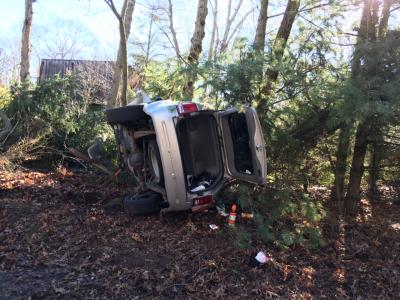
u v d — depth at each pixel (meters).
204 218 7.09
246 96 7.25
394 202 9.15
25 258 5.56
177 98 8.20
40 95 11.70
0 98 12.77
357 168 8.26
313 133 7.77
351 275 5.96
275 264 5.84
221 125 6.78
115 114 7.11
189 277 5.34
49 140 11.32
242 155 6.68
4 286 4.88
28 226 6.47
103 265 5.50
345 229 7.58
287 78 7.29
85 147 11.17
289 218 7.27
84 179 9.39
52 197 7.87
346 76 7.41
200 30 10.56
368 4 7.89
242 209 7.09
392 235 7.49
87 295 4.84
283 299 5.16
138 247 6.01
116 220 6.88
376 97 6.81
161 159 6.30
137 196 7.05
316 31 7.71
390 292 5.66
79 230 6.44
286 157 7.78
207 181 6.87
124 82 10.46
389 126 7.48
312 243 6.52
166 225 6.78
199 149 7.05
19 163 10.16
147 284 5.13
